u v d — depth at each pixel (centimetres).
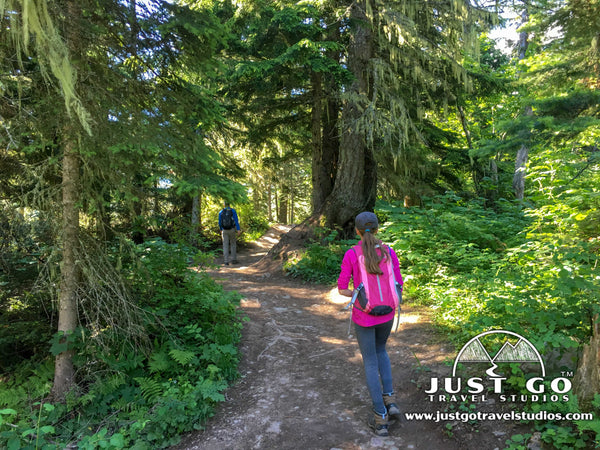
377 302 283
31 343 380
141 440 287
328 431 295
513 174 1285
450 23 871
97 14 321
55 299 348
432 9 876
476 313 411
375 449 269
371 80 945
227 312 477
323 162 1085
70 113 270
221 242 1410
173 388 329
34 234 347
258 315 575
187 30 333
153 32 335
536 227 564
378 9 839
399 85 950
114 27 333
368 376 287
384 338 303
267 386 371
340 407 327
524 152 1205
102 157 317
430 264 612
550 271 400
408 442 274
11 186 336
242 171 1251
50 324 383
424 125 1089
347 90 911
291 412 324
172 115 359
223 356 391
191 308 449
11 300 378
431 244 674
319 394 351
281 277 850
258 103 994
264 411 327
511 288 405
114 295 347
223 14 897
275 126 1133
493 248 689
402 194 1137
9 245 359
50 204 315
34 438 282
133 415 312
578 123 458
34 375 351
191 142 345
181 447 287
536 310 343
